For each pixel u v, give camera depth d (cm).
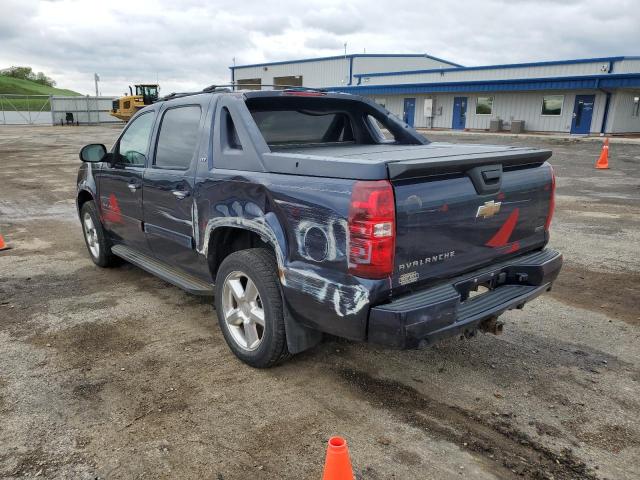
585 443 295
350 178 286
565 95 3078
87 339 427
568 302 508
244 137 367
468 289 329
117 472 270
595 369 378
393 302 288
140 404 331
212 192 383
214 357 395
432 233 300
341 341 419
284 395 342
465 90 3447
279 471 271
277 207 328
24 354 399
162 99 480
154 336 433
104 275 596
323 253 301
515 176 353
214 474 269
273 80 5569
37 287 555
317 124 457
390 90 3888
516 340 425
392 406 330
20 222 895
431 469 272
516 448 290
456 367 380
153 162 465
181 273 462
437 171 295
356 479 265
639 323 459
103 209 563
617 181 1320
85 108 5478
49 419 315
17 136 3378
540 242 392
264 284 348
